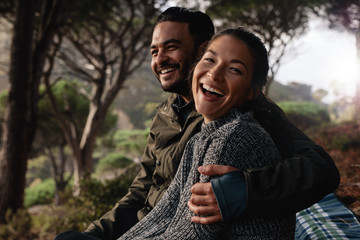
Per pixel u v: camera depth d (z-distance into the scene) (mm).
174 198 1096
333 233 1625
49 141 15656
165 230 1056
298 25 9500
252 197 813
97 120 11109
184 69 1500
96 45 10875
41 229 6449
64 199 6488
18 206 7332
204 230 875
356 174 3482
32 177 32812
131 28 10328
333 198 2117
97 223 1429
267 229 855
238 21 9336
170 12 1508
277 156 925
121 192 4914
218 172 849
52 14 7281
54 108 11094
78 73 10734
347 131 8039
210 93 937
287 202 822
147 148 1659
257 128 892
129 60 10594
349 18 9578
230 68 892
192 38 1493
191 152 1067
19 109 7098
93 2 8570
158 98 52031
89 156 11273
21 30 6863
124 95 53594
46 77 10234
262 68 931
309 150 970
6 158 7152
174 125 1516
